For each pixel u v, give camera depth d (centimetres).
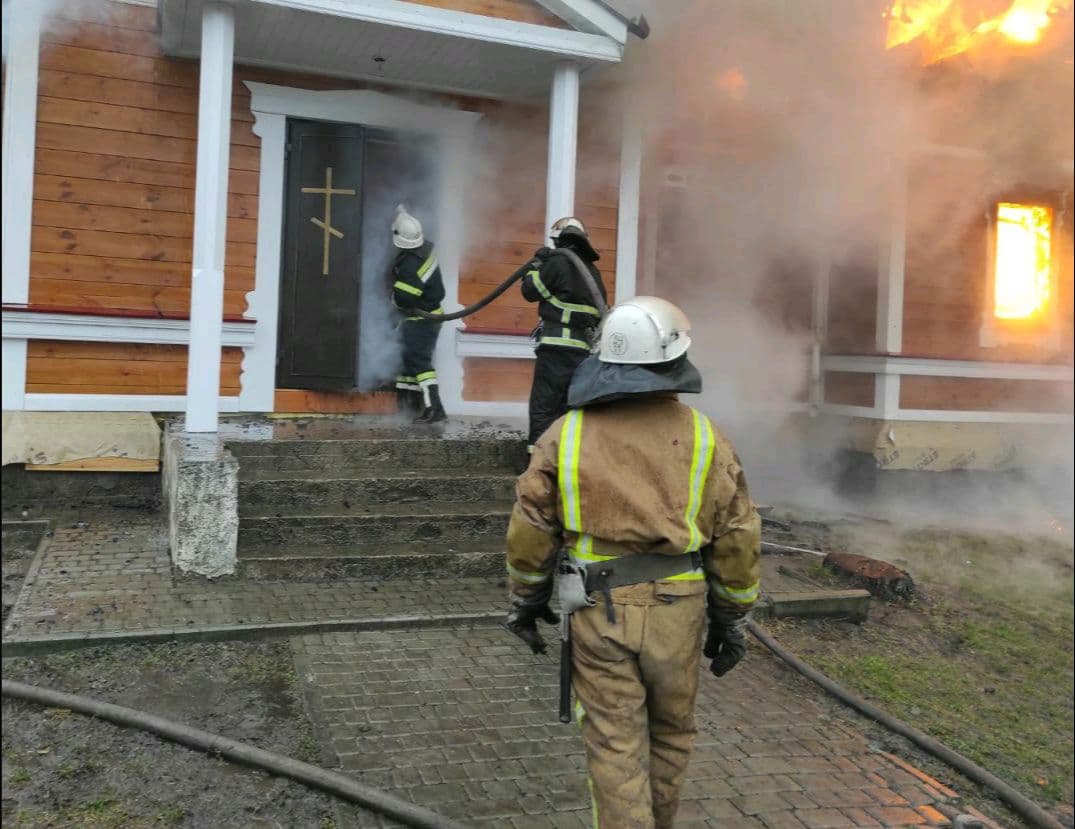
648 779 228
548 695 372
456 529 523
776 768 333
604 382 234
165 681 365
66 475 633
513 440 587
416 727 339
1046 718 437
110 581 461
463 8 580
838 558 583
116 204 643
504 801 294
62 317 624
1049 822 312
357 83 697
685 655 234
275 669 382
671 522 229
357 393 714
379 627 427
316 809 285
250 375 685
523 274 541
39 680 358
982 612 573
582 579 233
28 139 621
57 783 294
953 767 351
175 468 487
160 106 650
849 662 459
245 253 680
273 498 512
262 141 679
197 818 278
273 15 563
